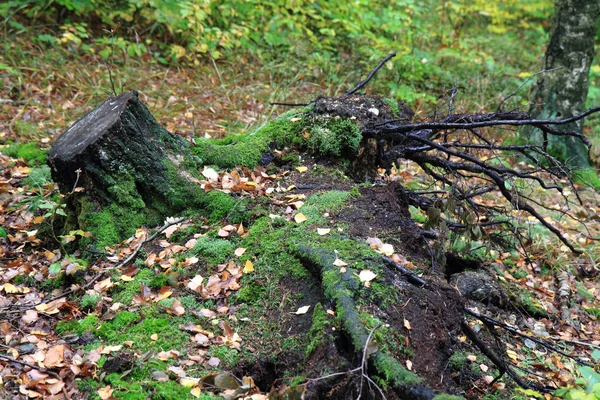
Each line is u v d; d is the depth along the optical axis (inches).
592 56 281.7
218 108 269.0
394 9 394.6
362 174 181.2
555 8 283.7
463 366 140.3
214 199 160.1
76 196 155.3
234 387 114.5
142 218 157.5
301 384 107.4
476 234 148.9
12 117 240.7
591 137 313.0
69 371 114.9
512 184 163.2
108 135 153.5
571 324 176.4
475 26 422.3
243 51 322.7
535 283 193.6
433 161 175.0
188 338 125.0
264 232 146.9
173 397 109.7
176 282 139.7
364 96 188.2
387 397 104.7
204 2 305.7
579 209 245.6
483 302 171.9
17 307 135.8
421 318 123.3
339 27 354.0
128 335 124.4
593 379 118.3
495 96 322.3
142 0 309.7
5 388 111.3
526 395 138.6
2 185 187.2
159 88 277.7
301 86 297.7
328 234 141.7
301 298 129.6
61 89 267.4
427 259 145.9
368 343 108.4
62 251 154.6
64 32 309.1
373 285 123.7
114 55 298.2
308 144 179.5
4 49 283.1
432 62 337.1
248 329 127.3
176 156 166.7
